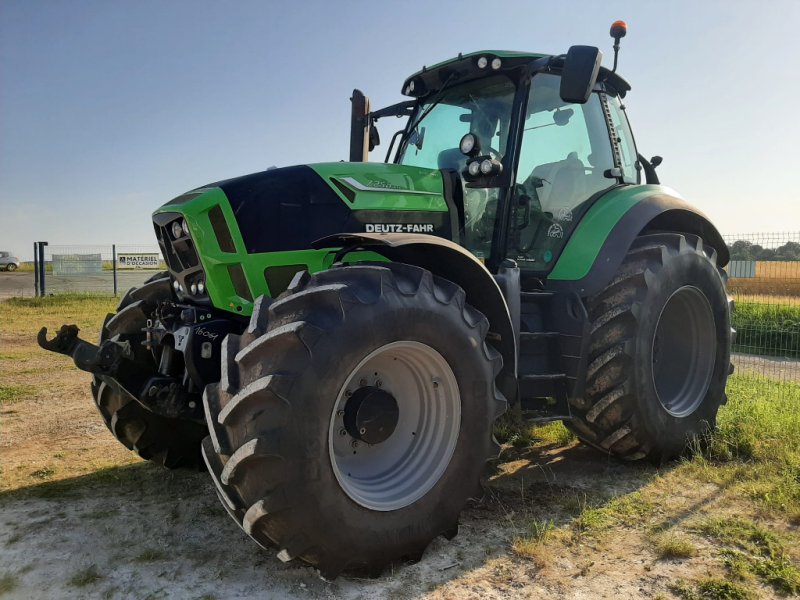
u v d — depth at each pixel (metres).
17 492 3.37
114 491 3.41
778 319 10.53
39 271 16.55
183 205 2.95
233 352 2.38
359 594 2.37
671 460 3.87
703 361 4.15
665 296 3.69
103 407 3.56
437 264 2.96
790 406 4.79
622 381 3.49
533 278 3.68
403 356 2.70
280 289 2.98
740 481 3.47
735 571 2.49
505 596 2.35
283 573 2.52
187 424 3.66
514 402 3.15
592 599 2.32
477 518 3.07
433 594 2.37
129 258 19.36
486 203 3.69
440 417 2.75
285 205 3.01
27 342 9.04
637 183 4.57
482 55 3.64
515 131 3.60
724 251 4.62
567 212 3.86
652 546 2.75
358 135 4.74
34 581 2.44
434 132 4.06
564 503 3.22
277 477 2.20
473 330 2.76
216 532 2.90
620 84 4.39
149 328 3.11
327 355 2.29
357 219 3.12
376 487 2.61
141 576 2.49
